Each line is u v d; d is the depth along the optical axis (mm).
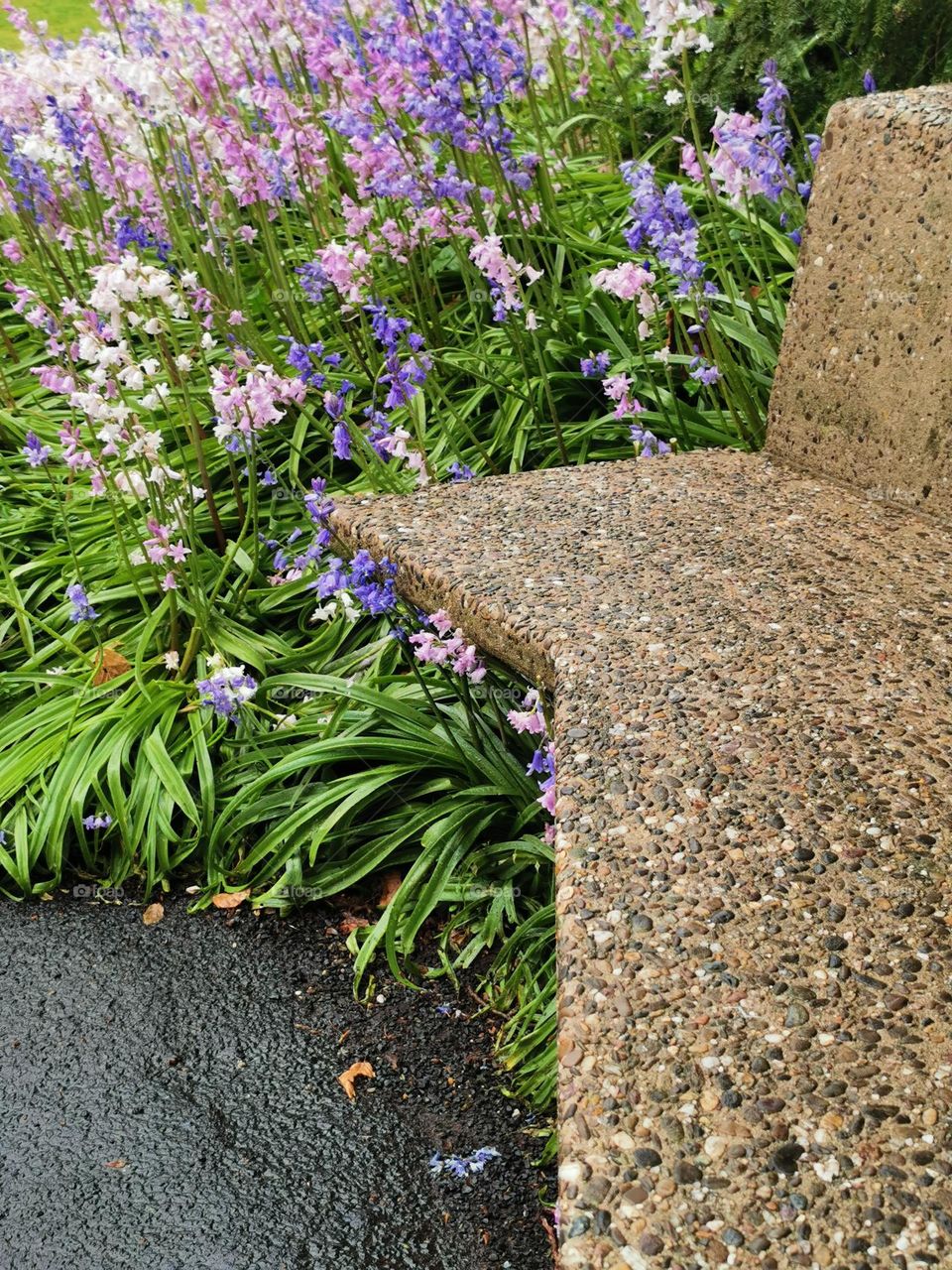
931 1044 1377
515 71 3637
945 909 1561
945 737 1881
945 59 3650
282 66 5152
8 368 4789
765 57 3945
